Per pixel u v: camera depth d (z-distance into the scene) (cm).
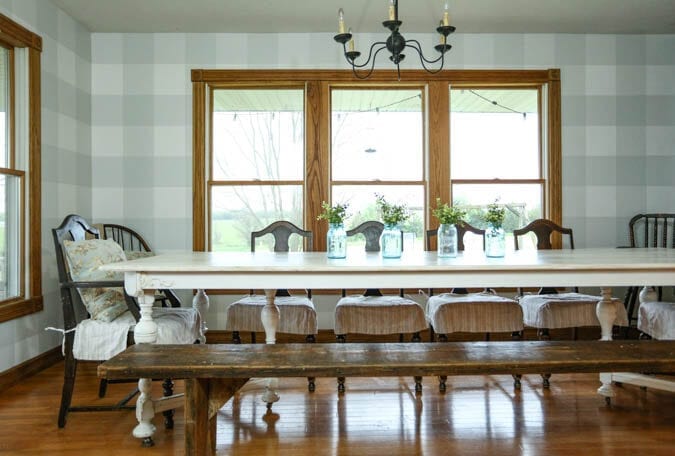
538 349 186
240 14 398
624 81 445
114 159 433
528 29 432
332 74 432
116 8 387
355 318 288
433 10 392
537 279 218
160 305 406
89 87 429
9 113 334
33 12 347
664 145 446
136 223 433
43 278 355
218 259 255
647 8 394
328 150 435
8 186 328
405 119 448
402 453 214
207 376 166
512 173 450
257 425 245
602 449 215
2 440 229
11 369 313
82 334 239
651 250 313
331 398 284
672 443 221
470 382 311
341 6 386
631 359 172
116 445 224
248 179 444
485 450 216
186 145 434
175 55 434
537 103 452
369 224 357
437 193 436
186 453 171
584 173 441
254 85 439
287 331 293
